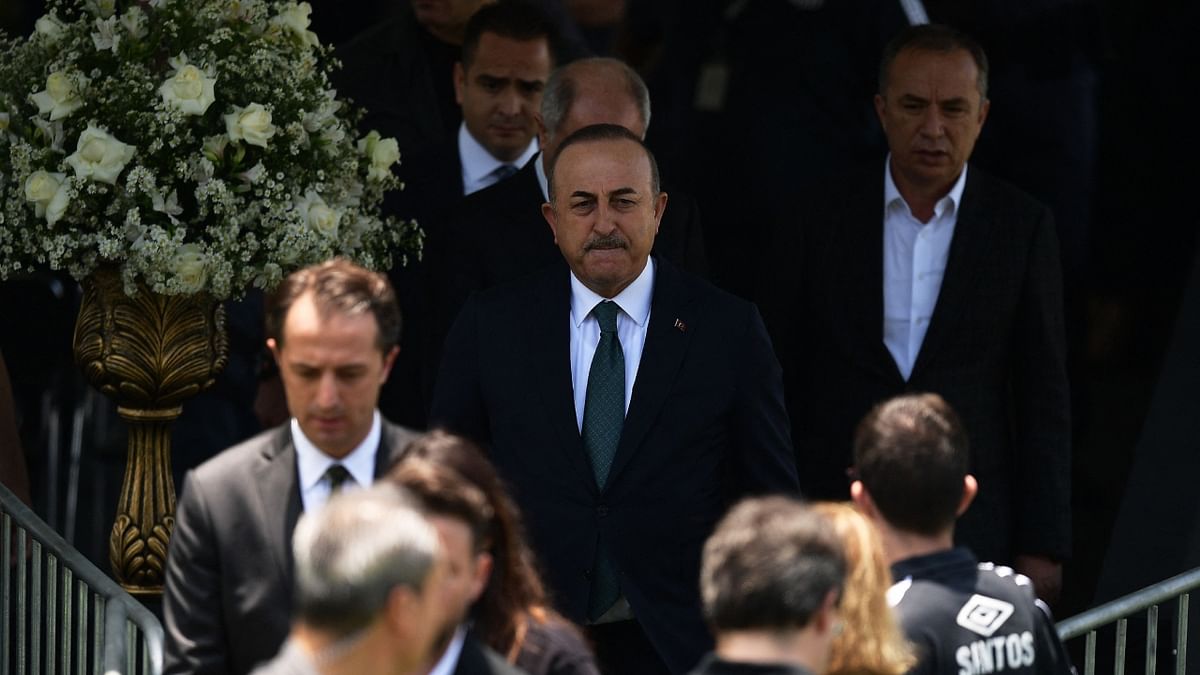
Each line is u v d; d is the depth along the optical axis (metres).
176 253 19.48
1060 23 29.95
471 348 19.62
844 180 23.52
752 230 28.47
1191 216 34.19
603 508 19.03
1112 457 32.09
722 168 28.64
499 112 24.69
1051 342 22.94
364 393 15.61
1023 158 30.28
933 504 15.42
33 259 20.80
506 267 22.12
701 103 28.84
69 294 28.06
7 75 20.36
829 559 12.73
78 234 19.73
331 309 15.47
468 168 25.03
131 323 20.27
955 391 22.78
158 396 20.38
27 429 32.41
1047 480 22.80
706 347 19.36
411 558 11.91
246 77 20.22
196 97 19.66
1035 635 15.42
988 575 15.52
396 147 21.33
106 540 30.66
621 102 22.45
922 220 23.12
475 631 14.27
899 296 23.09
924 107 22.75
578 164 19.11
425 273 22.89
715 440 19.33
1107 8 34.19
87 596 19.05
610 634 19.20
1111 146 34.09
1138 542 25.98
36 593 19.59
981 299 22.81
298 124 20.19
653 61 29.73
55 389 30.56
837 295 23.14
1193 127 33.84
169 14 20.27
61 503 32.44
